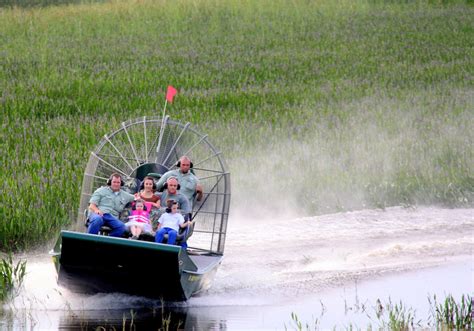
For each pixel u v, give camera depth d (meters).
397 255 50.16
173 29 152.00
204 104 90.69
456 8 186.12
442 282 44.47
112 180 43.81
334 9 175.00
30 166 61.47
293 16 167.38
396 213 61.25
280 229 56.81
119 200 43.78
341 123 84.88
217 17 162.75
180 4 167.00
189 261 39.34
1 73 108.56
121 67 114.81
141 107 89.19
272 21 162.62
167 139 50.44
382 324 37.00
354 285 44.16
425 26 162.62
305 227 57.31
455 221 59.00
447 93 105.12
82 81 102.75
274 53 132.62
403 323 36.41
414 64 127.94
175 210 42.84
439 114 89.94
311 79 112.50
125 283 39.44
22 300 40.56
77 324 36.72
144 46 135.00
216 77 109.50
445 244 52.50
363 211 61.72
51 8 165.25
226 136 74.88
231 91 99.44
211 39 144.38
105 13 159.62
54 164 62.88
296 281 45.06
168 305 40.94
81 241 37.69
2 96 92.12
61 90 97.56
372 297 41.94
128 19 157.62
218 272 46.84
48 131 74.75
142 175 48.12
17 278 43.41
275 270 47.34
